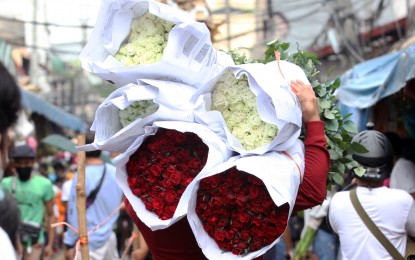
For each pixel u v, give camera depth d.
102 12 2.55
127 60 2.57
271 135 2.34
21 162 6.95
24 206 6.91
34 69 21.20
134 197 2.55
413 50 4.82
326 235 6.25
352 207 4.02
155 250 2.69
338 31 12.41
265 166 2.23
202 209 2.37
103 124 2.63
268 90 2.26
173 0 6.31
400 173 5.31
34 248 6.95
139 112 2.58
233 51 3.10
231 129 2.42
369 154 3.96
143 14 2.57
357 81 7.08
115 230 8.06
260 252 2.33
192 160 2.44
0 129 1.73
